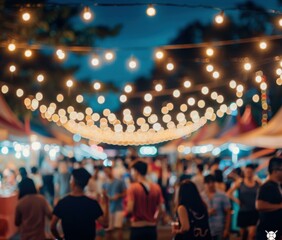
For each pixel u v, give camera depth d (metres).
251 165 17.42
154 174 27.31
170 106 23.81
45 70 27.91
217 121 27.59
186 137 28.03
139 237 13.06
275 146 19.72
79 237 10.14
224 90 40.00
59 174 20.83
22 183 12.40
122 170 25.16
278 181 11.49
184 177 17.78
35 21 23.55
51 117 23.52
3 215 14.60
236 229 19.47
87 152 29.64
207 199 14.97
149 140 24.59
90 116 26.16
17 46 15.93
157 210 13.29
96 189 20.30
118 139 24.41
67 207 10.20
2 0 18.81
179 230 11.00
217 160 21.50
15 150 24.72
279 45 28.88
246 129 21.48
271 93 32.06
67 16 24.97
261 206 11.35
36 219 12.20
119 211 19.69
